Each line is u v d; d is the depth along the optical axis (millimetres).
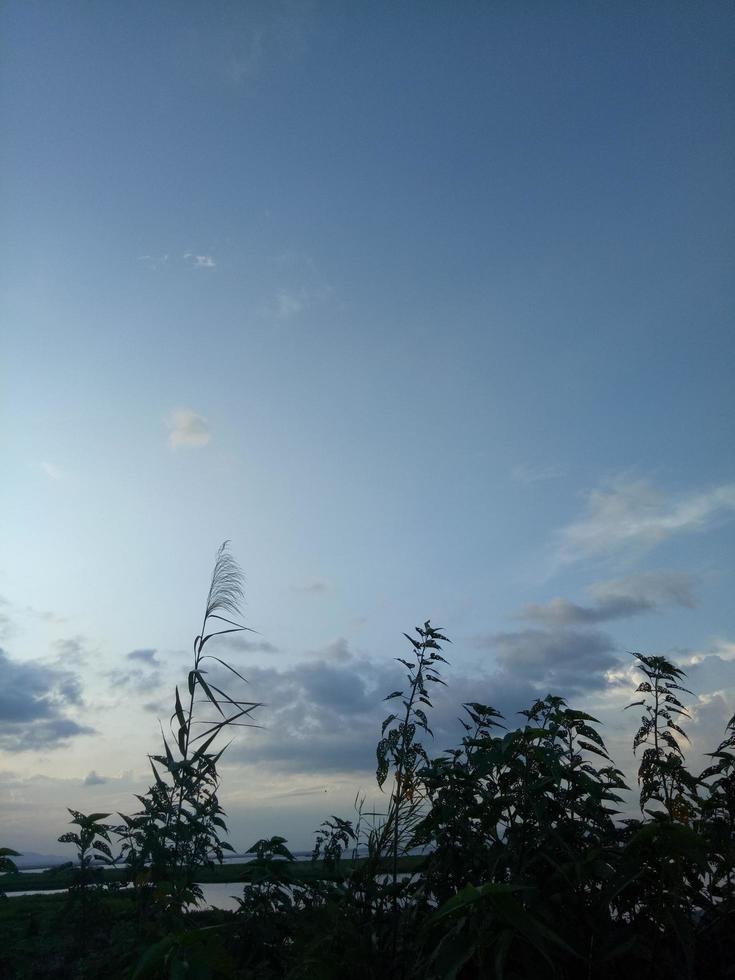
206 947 3451
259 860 5492
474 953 3596
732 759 4793
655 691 5262
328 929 4594
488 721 5344
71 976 5207
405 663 5473
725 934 4555
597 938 4047
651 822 4156
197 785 5750
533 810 4246
